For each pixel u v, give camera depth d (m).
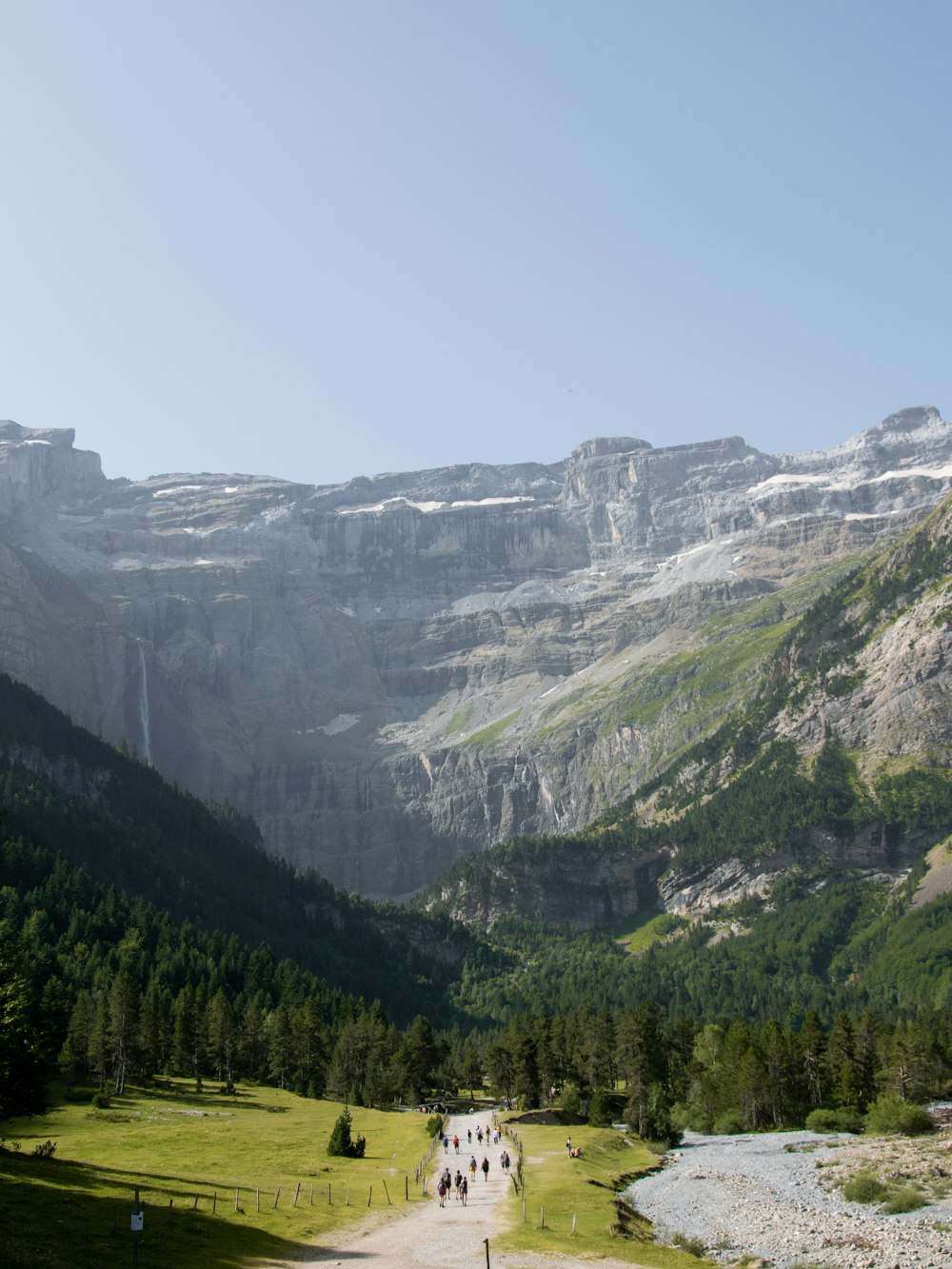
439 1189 99.44
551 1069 198.38
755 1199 110.56
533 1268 73.31
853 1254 86.75
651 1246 85.69
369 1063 198.12
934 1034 198.00
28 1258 61.53
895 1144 141.50
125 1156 117.88
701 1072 198.25
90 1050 174.62
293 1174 110.44
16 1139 129.50
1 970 111.75
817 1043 181.75
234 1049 199.12
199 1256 71.31
